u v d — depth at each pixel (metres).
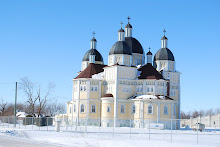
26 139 53.69
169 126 98.31
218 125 146.62
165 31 117.38
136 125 99.31
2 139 53.06
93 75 107.44
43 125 99.44
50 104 197.88
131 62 106.31
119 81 102.69
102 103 103.56
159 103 97.94
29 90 125.44
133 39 116.94
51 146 43.25
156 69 115.38
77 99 105.75
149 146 44.50
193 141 54.84
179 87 115.75
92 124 104.06
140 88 104.12
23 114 163.25
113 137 58.91
